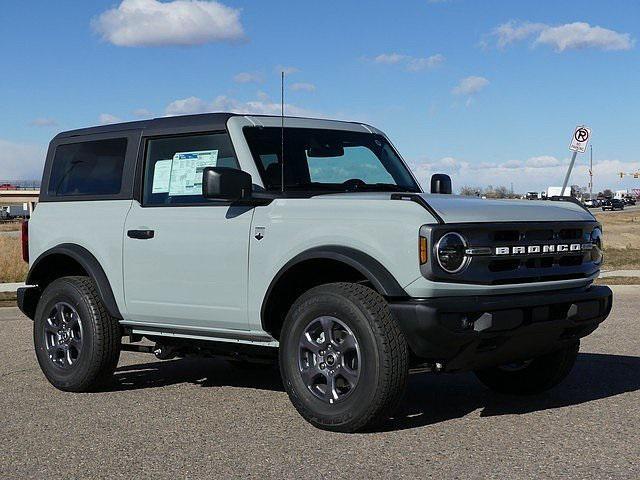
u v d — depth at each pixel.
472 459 4.98
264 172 6.45
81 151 7.66
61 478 4.82
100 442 5.58
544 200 6.46
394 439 5.46
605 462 4.88
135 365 8.72
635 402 6.52
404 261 5.41
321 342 5.72
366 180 6.99
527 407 6.43
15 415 6.44
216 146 6.69
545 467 4.80
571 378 7.56
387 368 5.37
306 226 5.89
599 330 10.66
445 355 5.48
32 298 7.95
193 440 5.57
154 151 7.09
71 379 7.24
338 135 7.09
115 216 7.14
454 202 5.68
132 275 6.96
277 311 6.22
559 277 6.00
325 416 5.64
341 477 4.69
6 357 9.29
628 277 18.12
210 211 6.52
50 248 7.59
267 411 6.39
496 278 5.57
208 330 6.60
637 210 120.81
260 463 5.00
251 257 6.19
